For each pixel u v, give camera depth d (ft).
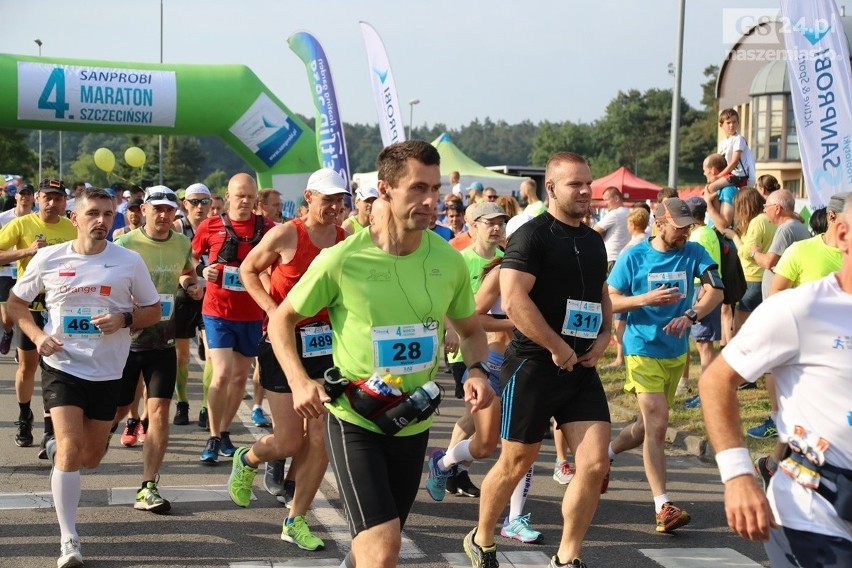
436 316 12.29
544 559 16.98
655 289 18.94
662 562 16.89
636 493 21.63
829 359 9.29
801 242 20.57
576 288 15.11
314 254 17.22
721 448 9.71
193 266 23.52
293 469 19.54
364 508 11.40
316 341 16.98
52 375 16.79
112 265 17.08
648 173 330.54
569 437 14.93
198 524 18.38
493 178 87.51
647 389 18.88
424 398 11.80
